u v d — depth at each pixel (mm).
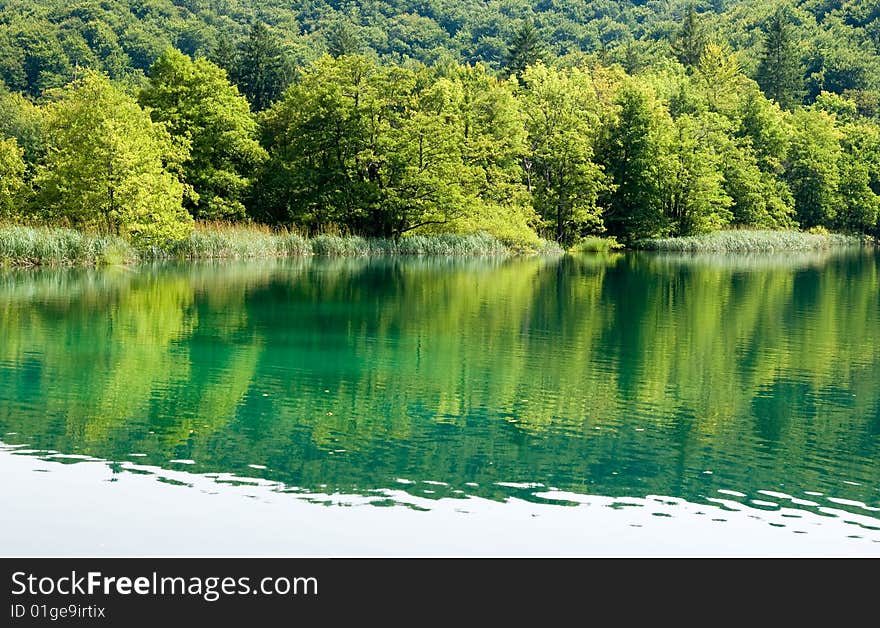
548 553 12188
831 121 123000
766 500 13984
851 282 50094
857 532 12898
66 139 50031
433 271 51219
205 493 13758
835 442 16875
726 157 96812
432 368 22609
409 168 65500
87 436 16328
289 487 14062
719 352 25688
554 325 30109
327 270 49781
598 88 97125
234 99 66750
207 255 55375
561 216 79500
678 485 14500
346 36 129000
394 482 14375
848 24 186875
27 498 13430
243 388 20125
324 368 22359
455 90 75312
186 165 64812
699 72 136500
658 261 66688
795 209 107250
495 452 15930
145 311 31250
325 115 66875
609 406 19141
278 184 66875
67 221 49938
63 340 25391
